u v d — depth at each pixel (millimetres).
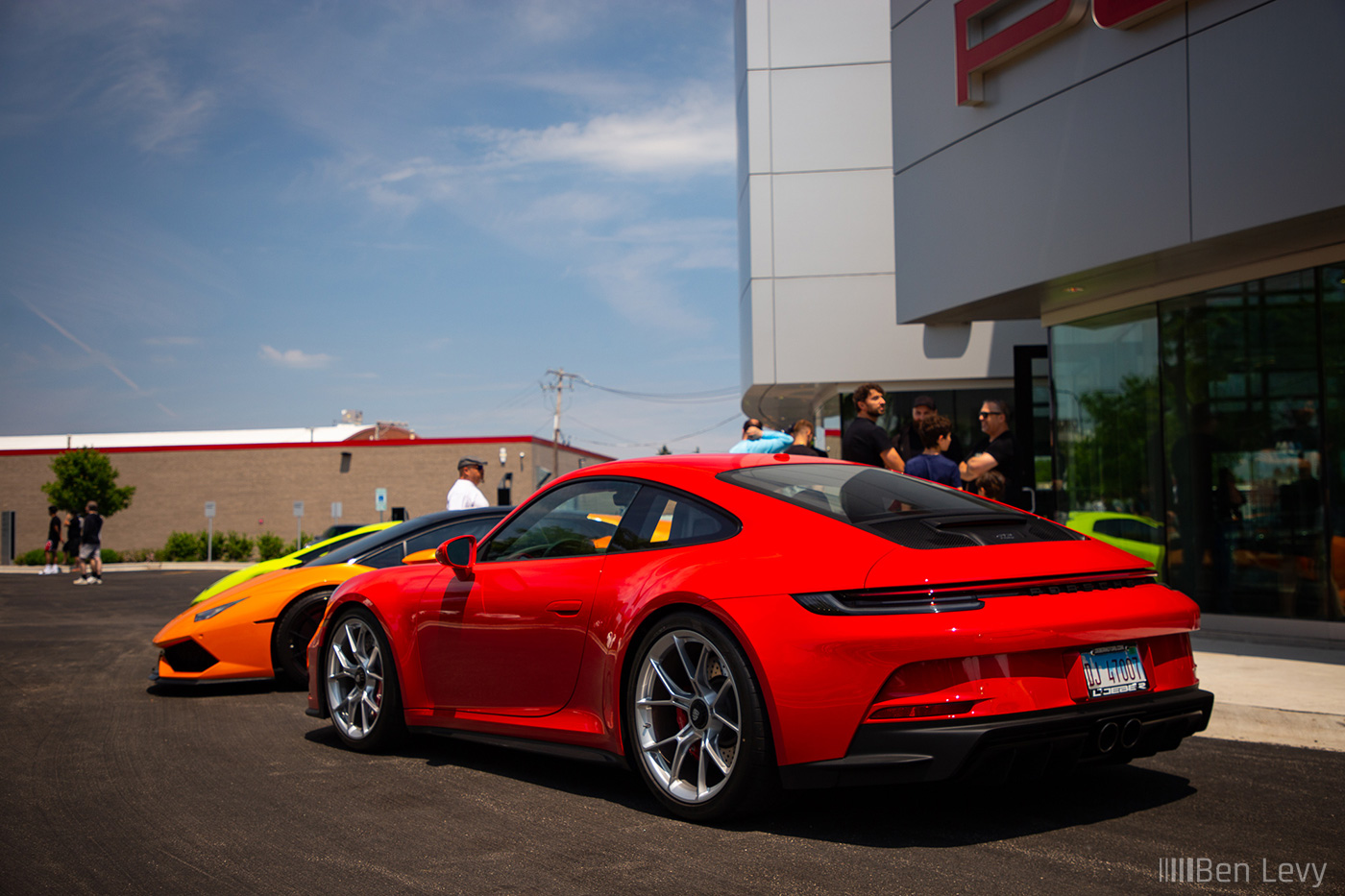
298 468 40219
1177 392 8984
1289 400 8078
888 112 16625
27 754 4797
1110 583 3324
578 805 3723
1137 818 3424
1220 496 8672
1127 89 8039
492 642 4148
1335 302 7688
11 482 40062
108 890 2885
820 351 16500
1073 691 3076
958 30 9430
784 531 3379
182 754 4754
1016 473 7547
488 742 4188
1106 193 8234
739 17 18125
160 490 40062
